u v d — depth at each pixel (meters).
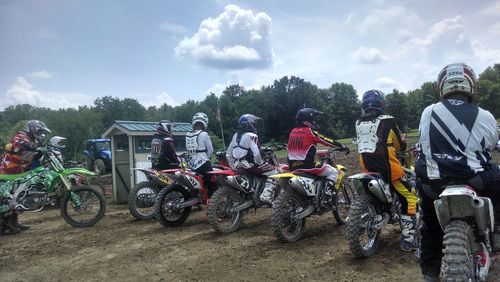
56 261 5.37
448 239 2.82
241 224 7.00
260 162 6.65
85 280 4.60
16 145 7.34
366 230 4.86
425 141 3.26
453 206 2.92
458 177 3.05
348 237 4.68
